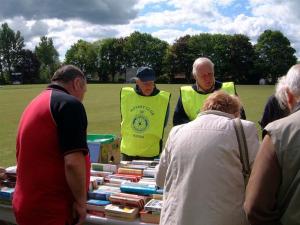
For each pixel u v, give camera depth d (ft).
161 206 10.41
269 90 143.95
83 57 347.97
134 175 13.33
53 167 9.79
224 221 8.38
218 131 8.71
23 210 10.04
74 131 9.53
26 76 344.49
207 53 304.09
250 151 8.52
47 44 365.61
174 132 9.49
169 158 9.36
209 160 8.54
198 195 8.52
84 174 9.75
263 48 298.15
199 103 16.15
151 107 17.12
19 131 10.41
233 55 296.51
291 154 6.59
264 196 6.77
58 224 9.89
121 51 343.87
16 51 344.08
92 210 11.21
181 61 308.81
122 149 17.39
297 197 6.54
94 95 113.80
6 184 13.19
